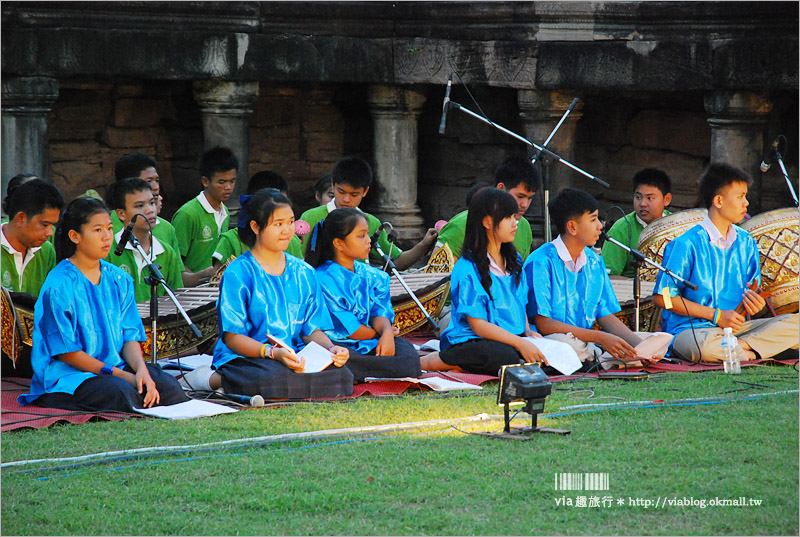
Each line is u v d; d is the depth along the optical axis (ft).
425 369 25.34
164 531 14.14
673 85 38.11
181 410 20.57
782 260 28.02
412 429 19.20
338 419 19.86
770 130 39.91
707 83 37.22
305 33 43.78
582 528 14.23
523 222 33.04
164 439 18.37
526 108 42.37
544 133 42.52
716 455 17.35
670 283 26.55
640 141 44.52
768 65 35.63
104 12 39.17
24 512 14.79
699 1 37.50
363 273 24.85
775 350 25.90
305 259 25.52
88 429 19.20
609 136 45.62
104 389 20.52
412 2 44.88
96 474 16.46
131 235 22.58
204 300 26.27
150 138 46.34
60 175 43.75
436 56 44.16
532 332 25.54
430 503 15.15
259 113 48.39
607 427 19.15
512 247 25.11
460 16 43.47
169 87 46.24
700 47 37.22
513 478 16.19
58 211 23.90
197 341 25.61
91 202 21.44
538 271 25.91
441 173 49.98
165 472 16.51
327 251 24.98
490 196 24.44
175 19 40.42
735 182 26.58
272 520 14.52
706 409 20.59
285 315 23.09
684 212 29.71
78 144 44.21
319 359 22.24
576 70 40.45
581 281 26.16
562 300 25.96
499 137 47.39
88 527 14.25
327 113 50.55
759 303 26.37
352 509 14.90
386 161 47.24
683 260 26.71
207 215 33.27
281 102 49.03
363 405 21.22
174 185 47.29
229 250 29.45
